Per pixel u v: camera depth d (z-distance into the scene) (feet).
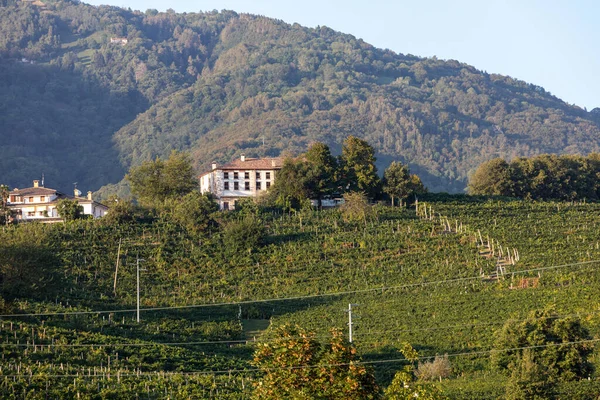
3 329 592.60
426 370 573.74
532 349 560.20
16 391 489.26
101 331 648.38
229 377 555.28
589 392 510.58
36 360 552.00
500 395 512.63
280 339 364.58
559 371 552.82
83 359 568.00
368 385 354.54
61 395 488.02
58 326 634.43
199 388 522.06
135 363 579.48
